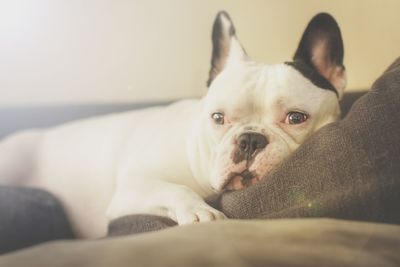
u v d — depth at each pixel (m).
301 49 1.04
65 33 1.44
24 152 1.47
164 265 0.48
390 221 0.75
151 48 1.33
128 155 1.26
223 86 1.05
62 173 1.40
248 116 1.00
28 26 1.47
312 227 0.58
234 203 0.85
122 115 1.36
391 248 0.54
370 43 1.12
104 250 0.53
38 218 1.18
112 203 1.13
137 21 1.34
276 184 0.82
